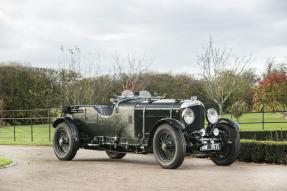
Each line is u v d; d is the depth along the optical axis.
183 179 8.95
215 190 7.82
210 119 11.02
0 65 29.83
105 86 25.47
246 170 10.23
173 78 27.41
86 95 24.70
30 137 21.78
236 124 10.97
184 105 10.72
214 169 10.41
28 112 29.81
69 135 12.40
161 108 11.04
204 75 26.41
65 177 9.34
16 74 29.56
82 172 10.04
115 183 8.57
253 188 7.97
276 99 22.92
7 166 11.03
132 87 25.17
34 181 8.88
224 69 26.36
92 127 12.44
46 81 29.58
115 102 12.13
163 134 10.62
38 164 11.59
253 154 11.87
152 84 27.16
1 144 18.83
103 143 12.18
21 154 14.35
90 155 14.17
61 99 28.41
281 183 8.45
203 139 10.69
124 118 11.70
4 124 28.52
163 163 10.51
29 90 29.64
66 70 26.05
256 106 22.77
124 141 11.75
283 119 24.98
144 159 12.89
